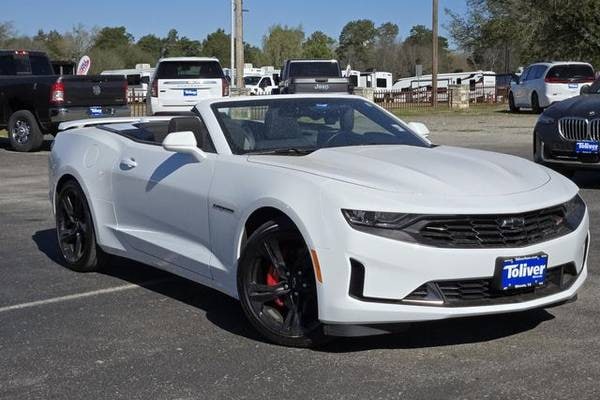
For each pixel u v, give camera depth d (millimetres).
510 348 4613
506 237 4332
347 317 4281
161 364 4484
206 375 4301
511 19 40438
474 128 23047
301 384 4141
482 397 3924
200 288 6105
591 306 5406
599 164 9953
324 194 4387
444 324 5043
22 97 16500
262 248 4691
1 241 7906
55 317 5410
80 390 4137
